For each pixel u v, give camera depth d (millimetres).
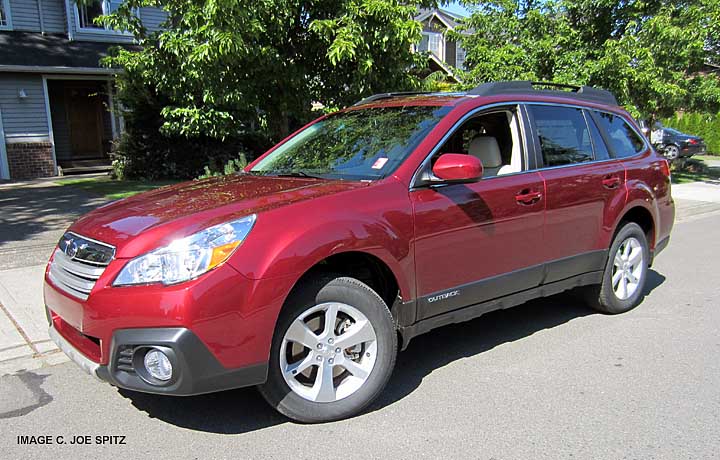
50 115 15227
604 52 10719
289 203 3158
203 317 2732
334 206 3211
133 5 7223
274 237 2951
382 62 7277
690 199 12898
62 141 16406
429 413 3369
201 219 2996
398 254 3375
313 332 3174
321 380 3197
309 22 7145
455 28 11805
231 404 3467
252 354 2887
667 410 3406
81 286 2969
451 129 3848
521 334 4707
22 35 15539
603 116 5113
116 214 3352
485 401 3523
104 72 15109
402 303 3471
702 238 8789
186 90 7660
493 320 5070
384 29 6738
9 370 3926
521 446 3012
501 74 10586
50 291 3266
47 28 15969
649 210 5250
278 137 8484
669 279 6438
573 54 10672
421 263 3518
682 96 12641
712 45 12680
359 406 3293
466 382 3795
